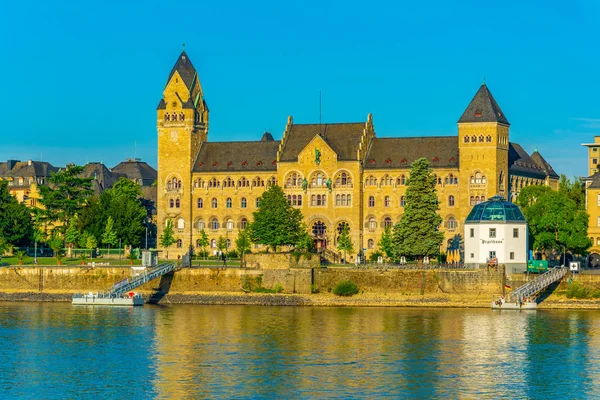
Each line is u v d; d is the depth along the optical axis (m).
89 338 184.50
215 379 154.25
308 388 149.38
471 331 190.75
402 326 196.88
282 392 147.38
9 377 156.12
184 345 177.75
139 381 153.38
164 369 160.25
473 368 161.00
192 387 150.12
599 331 190.62
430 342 180.12
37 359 167.38
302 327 195.88
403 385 150.88
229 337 185.12
